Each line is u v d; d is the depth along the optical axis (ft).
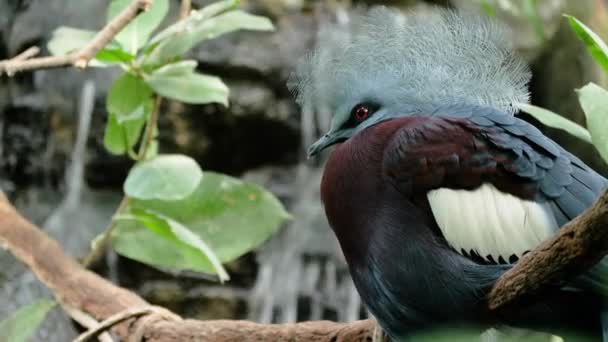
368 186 22.67
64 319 47.85
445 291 21.39
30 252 28.53
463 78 24.13
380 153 22.89
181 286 50.16
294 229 52.03
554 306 20.48
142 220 26.73
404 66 24.77
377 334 23.34
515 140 21.86
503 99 23.94
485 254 21.38
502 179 21.56
